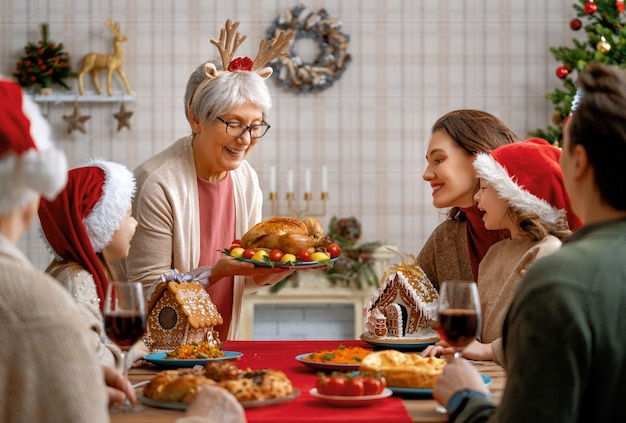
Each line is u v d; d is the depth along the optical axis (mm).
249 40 5629
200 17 5629
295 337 5410
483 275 2221
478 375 1442
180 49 5633
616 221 1250
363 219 5672
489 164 2105
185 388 1462
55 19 5602
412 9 5672
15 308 1149
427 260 2527
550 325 1164
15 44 5594
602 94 1240
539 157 2096
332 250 2371
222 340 2658
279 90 5652
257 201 2852
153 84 5633
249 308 5215
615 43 4230
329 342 2420
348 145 5668
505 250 2180
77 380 1146
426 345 2123
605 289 1175
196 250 2635
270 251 2346
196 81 2635
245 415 1397
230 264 2330
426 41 5676
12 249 1204
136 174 2648
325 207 5645
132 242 2584
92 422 1142
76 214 1873
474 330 1509
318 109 5668
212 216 2684
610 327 1167
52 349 1144
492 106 5688
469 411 1350
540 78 5691
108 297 1534
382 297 2238
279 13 5645
